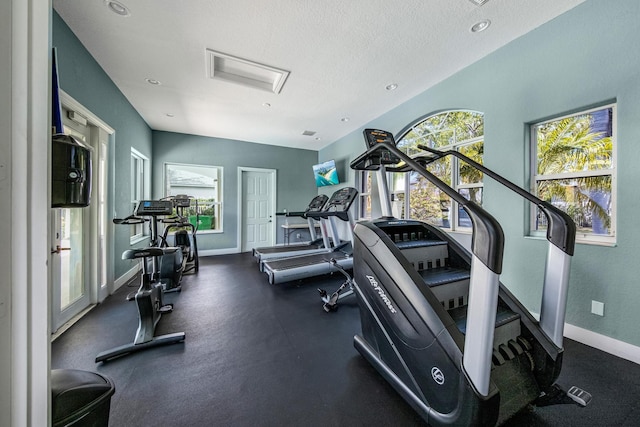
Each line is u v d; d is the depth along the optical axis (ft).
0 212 1.77
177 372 5.47
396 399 4.71
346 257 13.55
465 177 10.65
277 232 21.17
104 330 7.32
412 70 9.54
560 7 6.58
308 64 9.10
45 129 1.95
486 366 3.06
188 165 18.02
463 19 6.97
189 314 8.52
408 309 4.19
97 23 7.01
